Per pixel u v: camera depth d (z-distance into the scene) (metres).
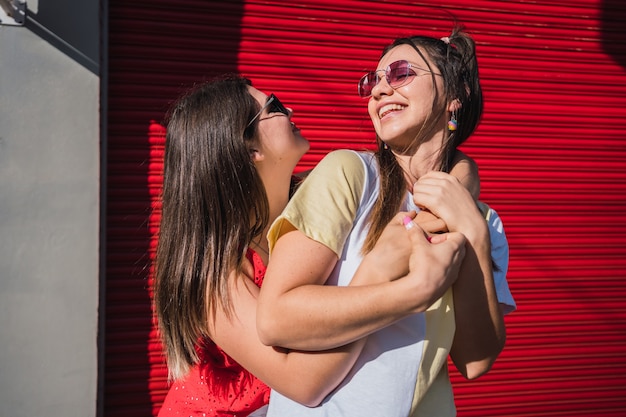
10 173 3.88
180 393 2.13
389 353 1.70
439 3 4.72
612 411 4.99
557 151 4.95
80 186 3.98
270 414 1.82
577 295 4.98
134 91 4.31
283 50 4.52
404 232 1.72
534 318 4.92
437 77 1.93
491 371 4.87
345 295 1.58
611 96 5.01
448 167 2.01
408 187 1.96
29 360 3.90
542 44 4.89
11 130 3.89
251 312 1.83
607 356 5.01
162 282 1.97
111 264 4.30
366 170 1.81
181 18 4.36
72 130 3.97
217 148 1.96
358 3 4.60
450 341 1.76
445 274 1.62
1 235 3.87
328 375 1.66
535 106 4.90
